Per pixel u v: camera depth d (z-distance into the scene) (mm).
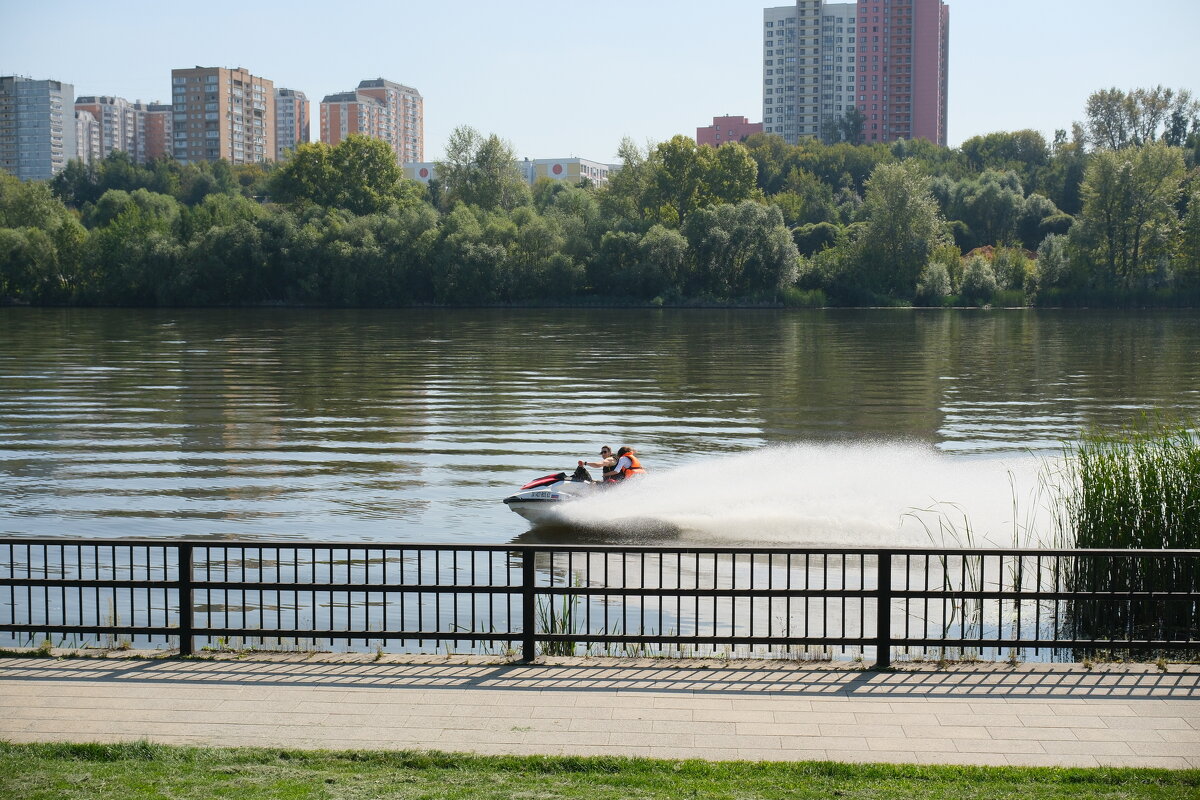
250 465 23969
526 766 7266
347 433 28469
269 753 7480
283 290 105250
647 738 7816
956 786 6957
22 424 29859
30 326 74750
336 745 7668
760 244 102938
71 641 12016
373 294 103250
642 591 9617
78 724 8078
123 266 104375
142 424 29906
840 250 107438
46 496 20688
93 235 108438
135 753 7469
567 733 7906
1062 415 32312
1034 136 184500
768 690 8820
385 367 46312
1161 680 9070
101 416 31453
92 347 56719
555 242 103750
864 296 102500
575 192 126375
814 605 13203
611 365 47375
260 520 18953
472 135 128625
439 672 9258
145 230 110688
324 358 50719
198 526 18516
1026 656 11164
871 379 41969
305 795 6746
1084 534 13078
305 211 113438
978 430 29531
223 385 39281
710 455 25594
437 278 101375
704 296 103125
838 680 9062
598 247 106250
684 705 8484
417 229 105875
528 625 9594
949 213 138250
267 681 9008
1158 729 8016
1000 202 134375
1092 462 15367
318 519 19062
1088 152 149375
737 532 18141
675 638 9602
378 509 19828
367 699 8602
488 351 54656
